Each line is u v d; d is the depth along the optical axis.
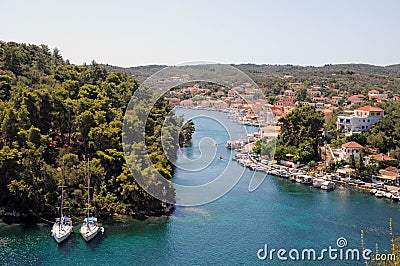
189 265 57.41
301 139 128.88
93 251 61.84
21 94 85.88
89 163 78.81
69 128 90.50
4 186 74.75
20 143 78.31
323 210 84.19
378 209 86.31
